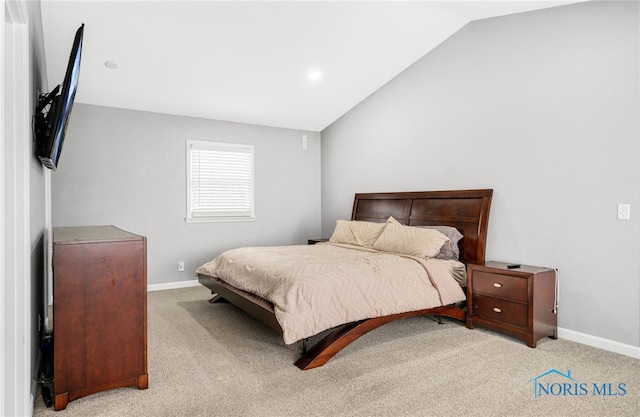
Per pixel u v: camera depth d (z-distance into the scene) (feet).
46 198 12.39
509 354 9.30
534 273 9.81
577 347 9.83
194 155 17.19
